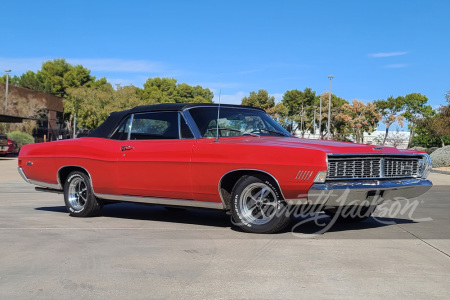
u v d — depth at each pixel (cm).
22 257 453
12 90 5081
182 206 622
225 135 615
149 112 662
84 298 338
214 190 580
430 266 420
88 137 716
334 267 416
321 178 513
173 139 626
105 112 6238
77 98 6394
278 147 541
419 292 349
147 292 350
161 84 9300
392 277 386
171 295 344
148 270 408
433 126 4175
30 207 831
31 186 1280
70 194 724
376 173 554
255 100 8738
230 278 384
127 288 360
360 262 433
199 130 613
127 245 505
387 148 580
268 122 658
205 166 582
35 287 363
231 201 579
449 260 442
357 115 7881
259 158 546
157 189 626
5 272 403
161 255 461
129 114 682
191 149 596
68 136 6719
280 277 386
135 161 641
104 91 6544
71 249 486
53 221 669
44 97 5638
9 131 4294
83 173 705
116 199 674
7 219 683
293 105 8525
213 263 430
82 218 702
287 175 530
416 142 6209
